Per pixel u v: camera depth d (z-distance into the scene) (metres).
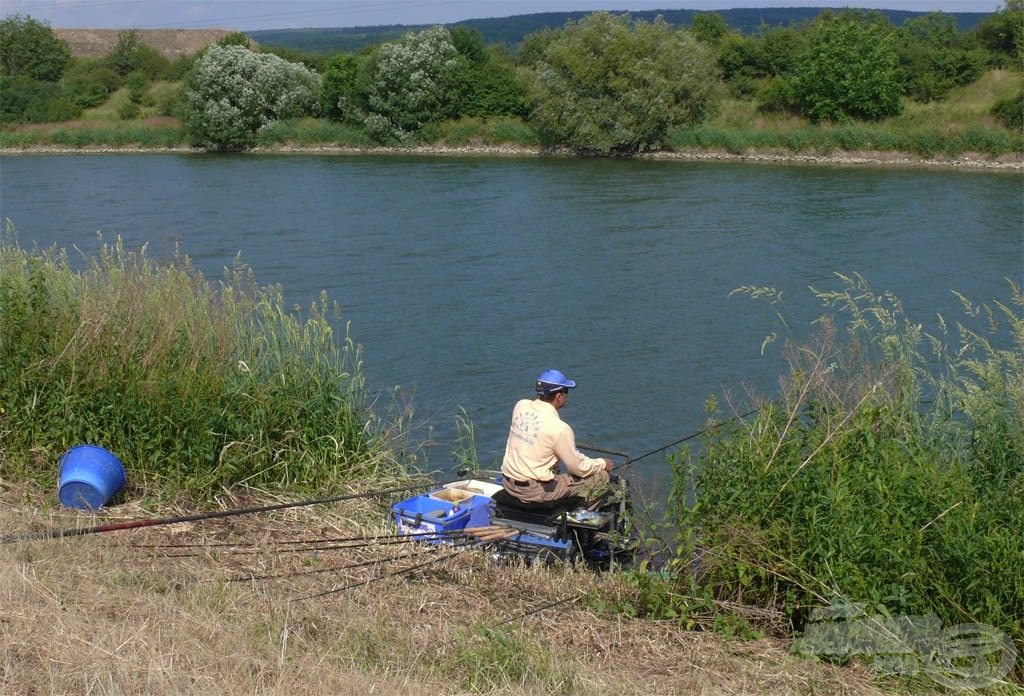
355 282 23.00
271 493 9.27
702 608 6.78
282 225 31.19
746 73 58.53
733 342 17.92
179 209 34.69
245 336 10.59
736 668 6.04
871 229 29.53
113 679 4.89
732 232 29.28
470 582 7.24
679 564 7.06
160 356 9.38
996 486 7.31
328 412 10.37
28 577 6.01
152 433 8.99
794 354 9.12
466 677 5.59
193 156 56.03
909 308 20.17
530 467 7.91
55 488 8.63
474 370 16.22
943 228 29.64
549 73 53.28
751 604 6.85
